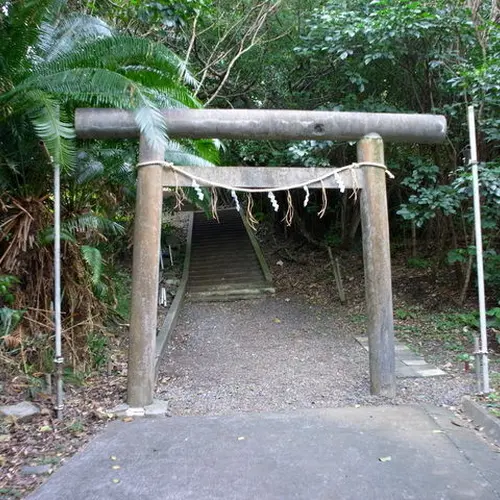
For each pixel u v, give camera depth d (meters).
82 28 4.90
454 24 6.23
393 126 4.58
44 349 4.66
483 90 5.86
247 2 9.61
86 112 4.28
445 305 7.68
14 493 2.69
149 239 4.21
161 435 3.48
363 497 2.58
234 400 4.46
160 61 4.59
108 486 2.75
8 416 3.70
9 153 4.62
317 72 8.98
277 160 9.05
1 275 4.41
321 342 6.80
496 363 5.37
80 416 3.90
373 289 4.44
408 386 4.70
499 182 5.52
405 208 6.57
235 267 11.68
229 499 2.59
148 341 4.17
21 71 4.54
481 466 2.90
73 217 5.23
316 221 12.90
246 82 10.38
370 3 6.46
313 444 3.26
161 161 4.28
